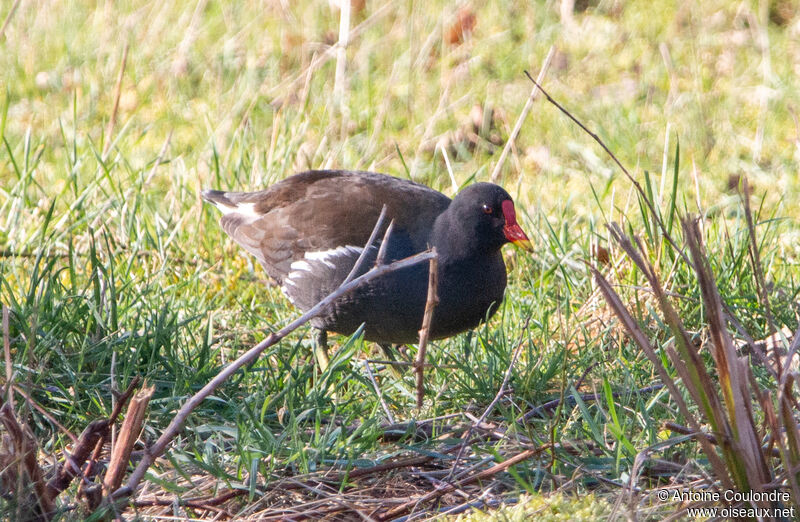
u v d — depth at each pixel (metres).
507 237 8.45
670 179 12.80
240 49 16.64
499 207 8.45
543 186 12.97
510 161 13.69
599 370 8.20
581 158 13.68
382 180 9.52
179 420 5.54
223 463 6.66
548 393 7.96
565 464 6.47
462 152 13.85
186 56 16.22
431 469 6.75
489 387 7.91
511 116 14.62
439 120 14.53
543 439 7.06
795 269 10.20
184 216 11.55
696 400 5.22
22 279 10.14
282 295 10.47
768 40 15.51
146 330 7.82
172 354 7.91
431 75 15.77
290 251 9.34
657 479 6.51
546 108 14.66
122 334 7.91
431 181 12.80
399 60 15.72
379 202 9.06
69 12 17.66
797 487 5.14
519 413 7.69
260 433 6.81
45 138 13.70
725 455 5.26
